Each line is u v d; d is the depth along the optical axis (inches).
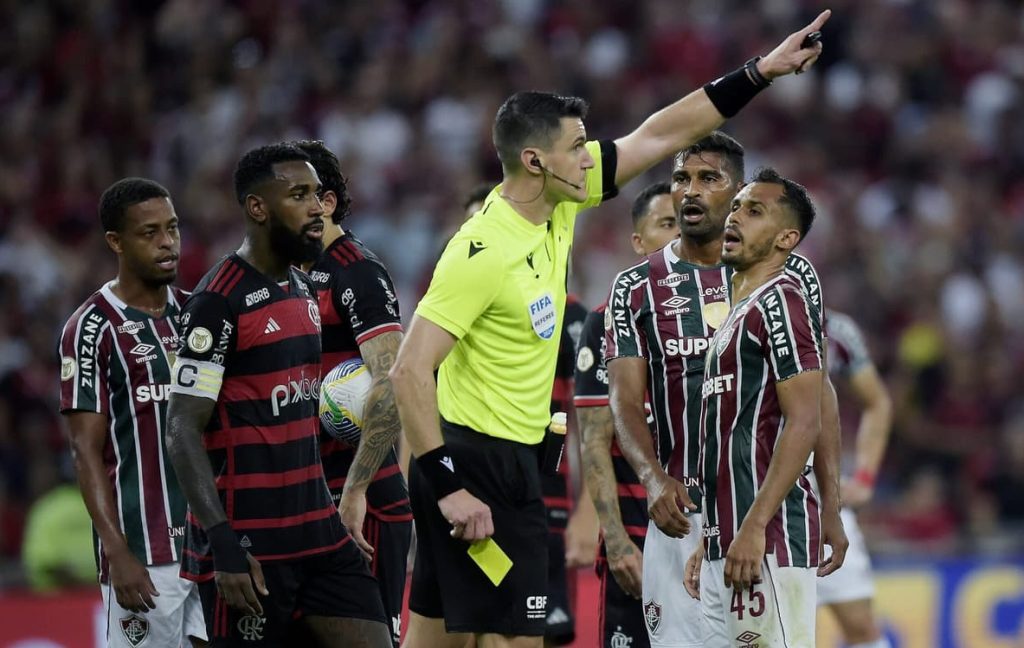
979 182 2240.4
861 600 1144.8
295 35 2391.7
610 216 1990.7
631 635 863.1
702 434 727.1
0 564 1417.3
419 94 2271.2
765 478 693.9
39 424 1648.6
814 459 758.5
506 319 721.0
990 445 1759.4
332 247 800.9
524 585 732.0
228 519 696.4
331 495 795.4
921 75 2386.8
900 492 1697.8
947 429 1785.2
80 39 2433.6
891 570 1360.7
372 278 787.4
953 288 2011.6
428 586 759.1
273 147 722.2
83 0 2468.0
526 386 732.7
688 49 2384.4
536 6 2453.2
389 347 773.9
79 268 2014.0
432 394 701.9
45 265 1979.6
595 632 1222.9
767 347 700.0
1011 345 1993.1
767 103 2284.7
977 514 1642.5
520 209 729.0
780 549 709.3
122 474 807.1
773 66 763.4
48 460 1632.6
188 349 697.0
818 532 724.0
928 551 1373.0
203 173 2171.5
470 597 730.8
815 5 2444.6
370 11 2444.6
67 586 1342.3
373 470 763.4
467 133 2190.0
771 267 722.2
